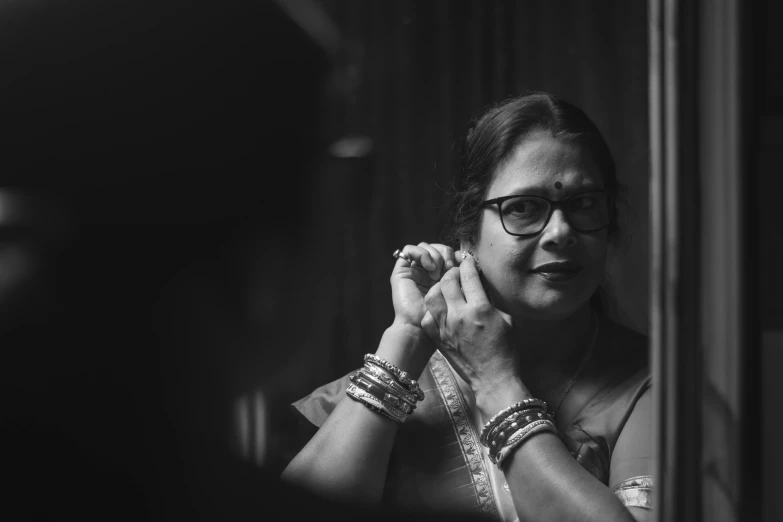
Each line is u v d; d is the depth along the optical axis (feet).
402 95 8.86
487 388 3.83
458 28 8.83
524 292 3.91
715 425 2.21
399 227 8.77
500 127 4.05
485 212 4.01
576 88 8.63
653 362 2.21
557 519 3.43
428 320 4.04
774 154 2.32
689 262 2.18
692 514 2.19
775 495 2.49
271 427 4.15
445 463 4.06
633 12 8.50
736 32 2.21
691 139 2.17
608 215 3.99
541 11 8.70
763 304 2.42
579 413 3.95
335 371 8.45
